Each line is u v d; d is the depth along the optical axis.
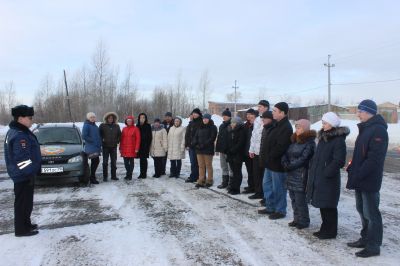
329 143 5.04
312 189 5.20
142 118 10.41
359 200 4.83
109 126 10.07
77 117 43.19
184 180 10.09
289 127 5.97
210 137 8.89
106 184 9.55
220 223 5.99
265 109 7.12
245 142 8.02
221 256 4.63
